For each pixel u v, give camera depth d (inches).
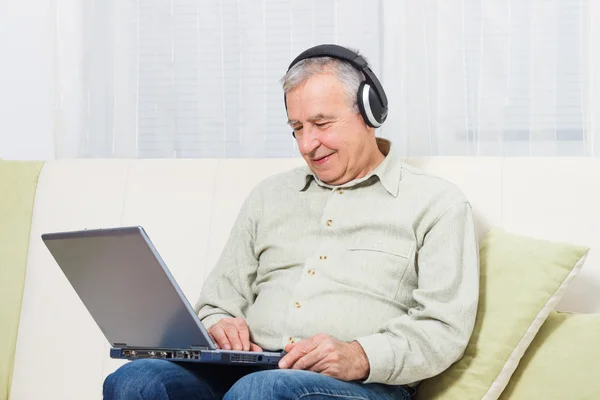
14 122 111.0
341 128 72.7
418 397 69.8
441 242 69.8
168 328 63.8
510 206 77.0
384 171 73.9
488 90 100.8
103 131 109.1
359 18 103.9
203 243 85.7
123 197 88.9
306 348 62.7
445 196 71.8
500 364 65.8
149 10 108.7
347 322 69.1
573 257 68.4
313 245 74.2
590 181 75.5
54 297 87.3
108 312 67.1
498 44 100.7
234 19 107.0
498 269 70.6
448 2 101.3
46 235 65.7
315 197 76.0
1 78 110.7
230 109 107.3
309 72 72.9
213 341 69.8
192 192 87.3
